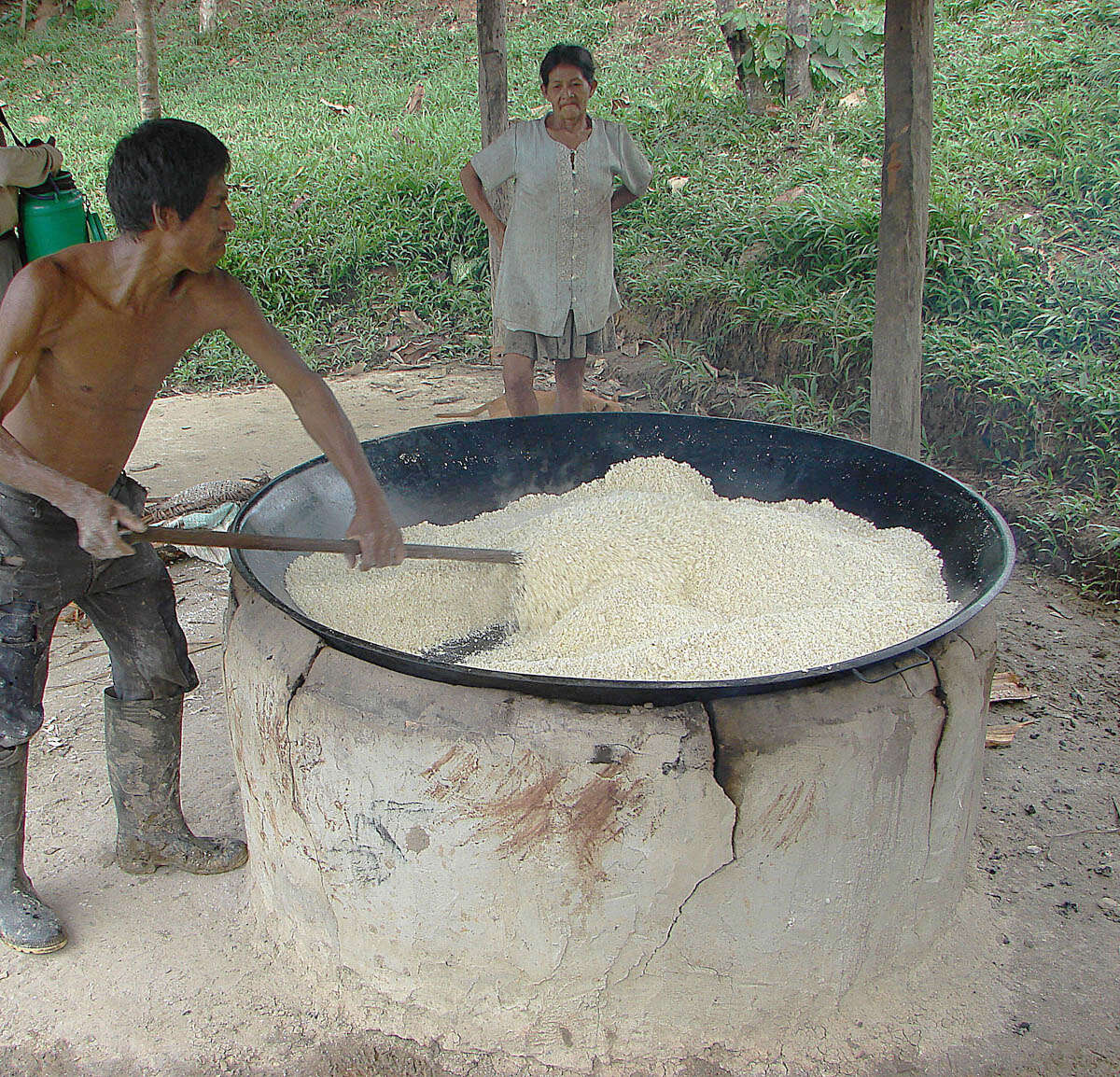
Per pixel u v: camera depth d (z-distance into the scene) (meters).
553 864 1.89
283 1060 2.11
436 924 2.02
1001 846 2.67
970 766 2.14
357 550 2.19
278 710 2.05
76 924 2.45
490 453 3.18
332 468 2.83
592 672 2.04
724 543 2.69
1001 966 2.29
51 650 3.73
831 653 2.10
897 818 2.02
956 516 2.57
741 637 2.15
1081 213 5.87
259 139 10.22
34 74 13.85
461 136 9.07
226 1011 2.22
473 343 7.19
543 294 4.48
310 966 2.28
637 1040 2.07
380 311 7.63
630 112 8.80
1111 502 4.27
